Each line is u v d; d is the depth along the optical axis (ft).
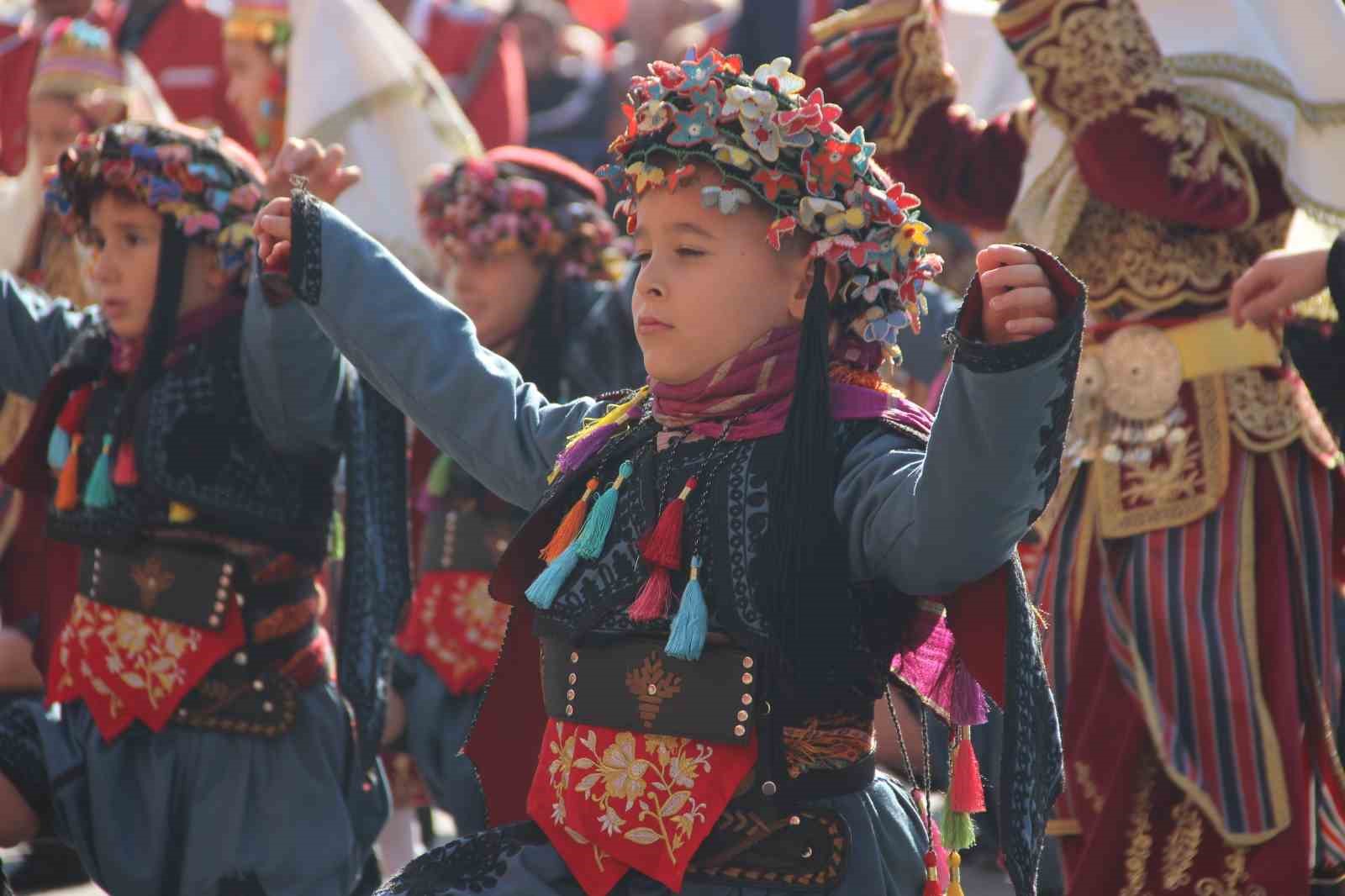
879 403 29.58
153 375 41.81
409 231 66.80
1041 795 27.58
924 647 30.27
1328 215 43.34
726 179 29.53
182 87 87.56
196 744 41.73
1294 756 41.45
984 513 26.48
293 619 42.63
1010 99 54.85
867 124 47.75
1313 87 43.11
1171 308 43.52
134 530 41.70
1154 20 43.60
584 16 112.78
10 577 60.13
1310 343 43.75
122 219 42.37
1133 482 43.16
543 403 33.81
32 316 46.37
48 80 63.87
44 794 42.47
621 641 29.66
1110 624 42.88
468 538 53.67
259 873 41.63
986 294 25.80
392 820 55.42
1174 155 42.22
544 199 53.98
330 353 39.99
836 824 29.40
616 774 29.50
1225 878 41.42
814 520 28.45
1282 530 42.47
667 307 29.91
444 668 53.47
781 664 28.53
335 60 66.95
